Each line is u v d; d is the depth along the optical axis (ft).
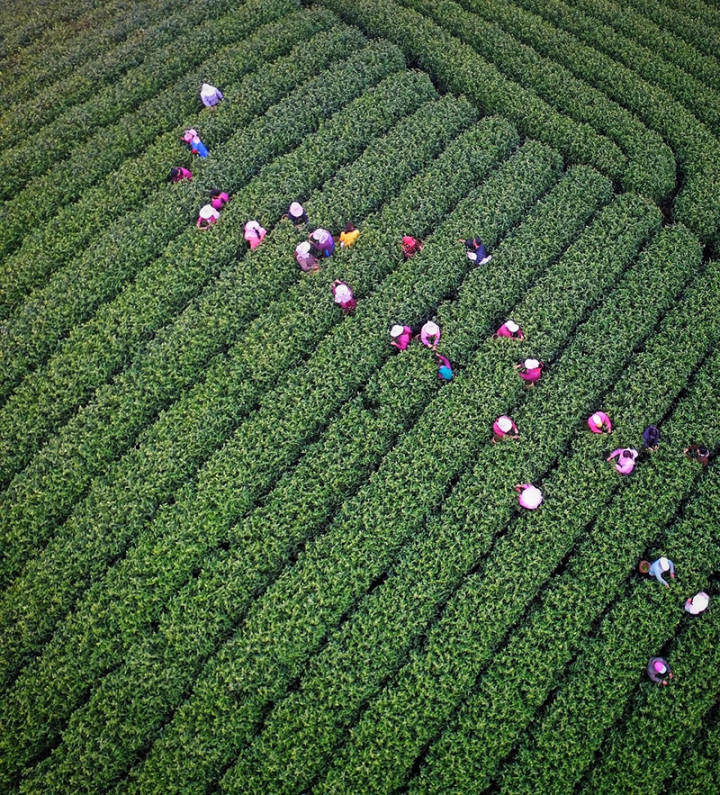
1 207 94.99
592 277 87.81
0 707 68.54
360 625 71.31
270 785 65.98
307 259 86.94
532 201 94.79
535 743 67.87
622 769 66.85
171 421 80.38
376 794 65.46
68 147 100.07
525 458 78.23
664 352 83.46
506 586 72.59
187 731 67.46
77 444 79.36
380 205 94.89
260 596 73.31
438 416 80.07
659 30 110.52
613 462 77.71
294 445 79.66
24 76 107.24
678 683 69.26
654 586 72.84
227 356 85.05
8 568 74.33
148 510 76.64
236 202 93.30
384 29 109.19
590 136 98.12
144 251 90.48
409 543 75.10
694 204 92.94
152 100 102.37
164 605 72.95
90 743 66.80
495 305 86.48
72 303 87.20
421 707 68.44
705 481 77.30
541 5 112.88
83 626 71.20
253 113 101.19
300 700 68.44
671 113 100.32
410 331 84.33
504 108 101.19
